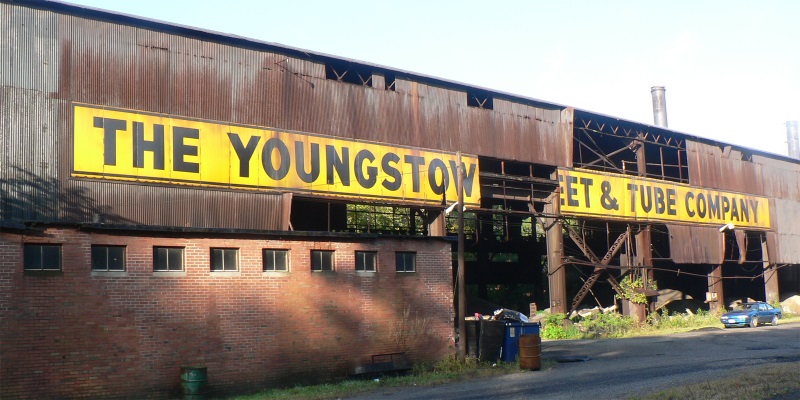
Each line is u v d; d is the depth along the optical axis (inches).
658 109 2380.7
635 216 1808.6
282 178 1117.1
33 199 890.7
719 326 1836.9
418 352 1011.9
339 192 1181.7
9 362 698.2
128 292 777.6
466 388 822.5
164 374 788.6
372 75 1275.8
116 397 755.4
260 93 1115.3
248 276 865.5
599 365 1019.9
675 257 1910.7
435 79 1353.3
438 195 1325.0
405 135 1295.5
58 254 746.8
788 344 1272.1
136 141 981.8
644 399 641.6
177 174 1010.7
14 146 887.7
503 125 1491.1
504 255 2439.7
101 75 967.6
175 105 1026.1
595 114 1707.7
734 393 660.7
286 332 885.8
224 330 837.8
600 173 1722.4
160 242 807.1
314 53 1178.6
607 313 1825.8
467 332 1083.3
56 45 939.3
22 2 921.5
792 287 2571.4
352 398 776.3
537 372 957.2
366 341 959.0
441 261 1063.6
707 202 2047.2
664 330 1733.5
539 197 1610.5
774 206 2310.5
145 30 1016.9
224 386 827.4
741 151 2222.0
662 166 1934.1
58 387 722.2
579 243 1700.3
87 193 932.0
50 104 922.1
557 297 1616.6
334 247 947.3
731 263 2498.8
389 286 995.9
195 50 1058.7
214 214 1039.0
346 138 1206.3
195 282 824.3
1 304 699.4
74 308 741.9
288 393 816.3
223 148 1061.1
